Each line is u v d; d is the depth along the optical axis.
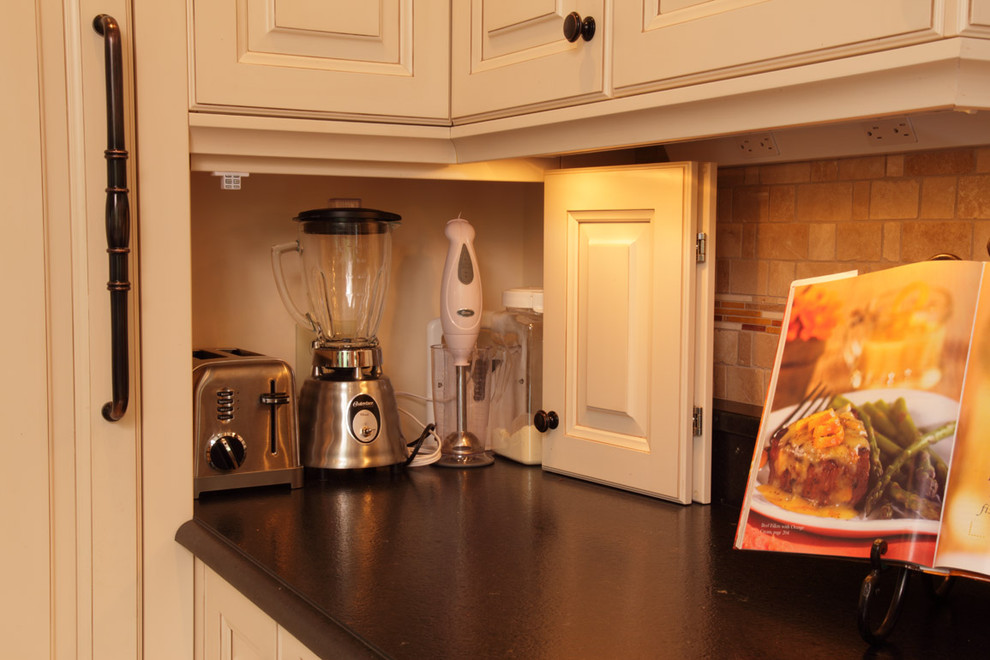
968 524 0.78
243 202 1.61
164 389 1.32
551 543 1.18
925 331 0.83
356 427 1.47
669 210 1.31
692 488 1.35
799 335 0.93
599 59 1.10
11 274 1.21
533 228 1.81
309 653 1.02
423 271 1.77
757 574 1.06
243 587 1.10
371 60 1.34
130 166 1.28
